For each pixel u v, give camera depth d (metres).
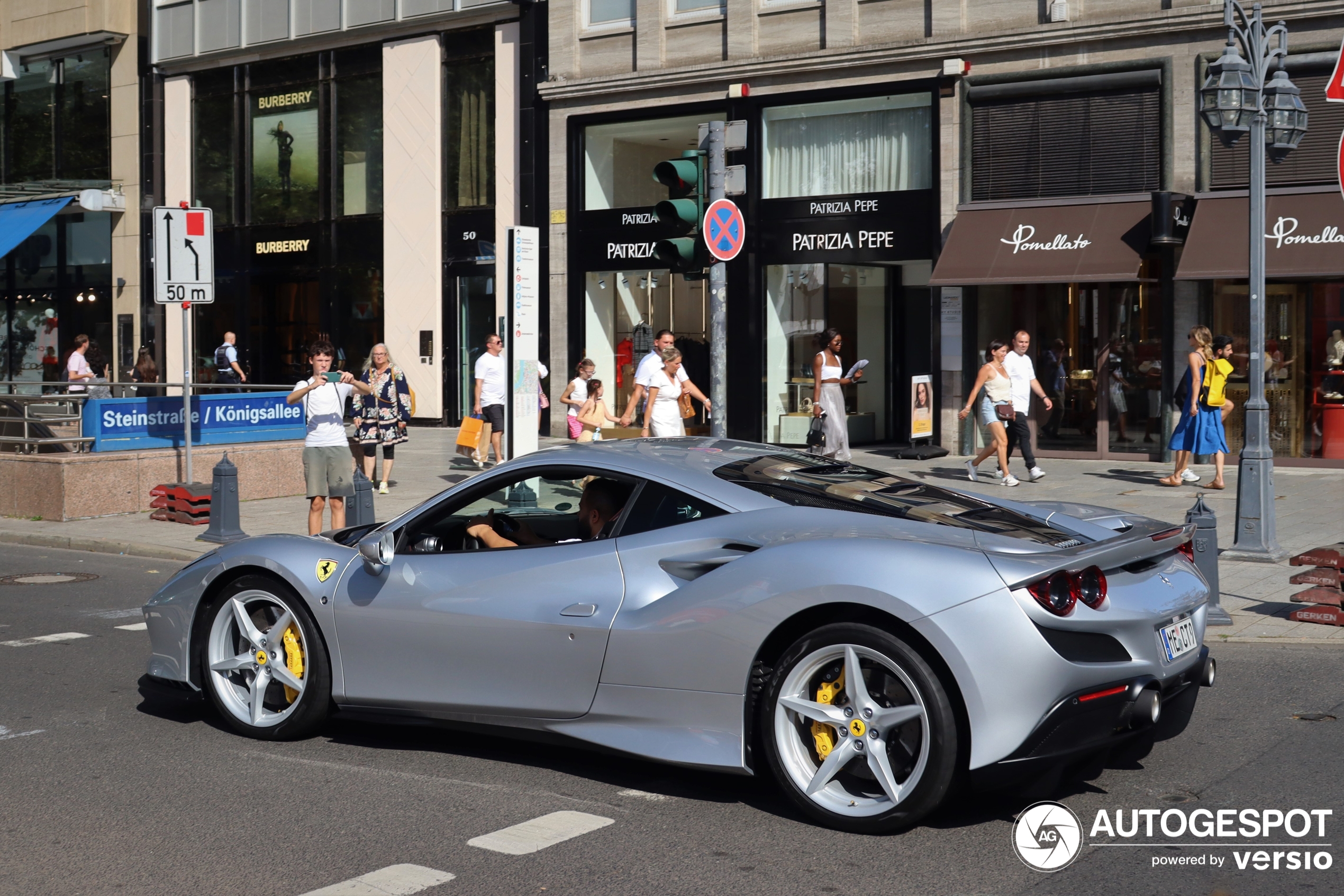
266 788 5.45
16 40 32.16
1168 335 18.03
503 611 5.51
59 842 4.79
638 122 22.77
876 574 4.68
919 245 19.98
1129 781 5.41
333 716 6.14
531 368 13.09
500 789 5.43
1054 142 18.73
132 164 30.70
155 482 15.18
